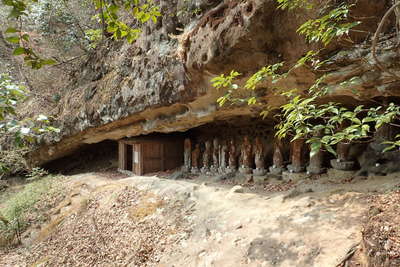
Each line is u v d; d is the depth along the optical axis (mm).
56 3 11305
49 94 13117
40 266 5855
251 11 4141
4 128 2309
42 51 12508
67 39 12211
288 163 7398
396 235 2527
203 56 5141
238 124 8883
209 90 5840
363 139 6020
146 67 7355
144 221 5812
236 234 4414
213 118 7273
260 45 4355
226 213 5117
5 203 10172
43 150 12227
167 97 6777
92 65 10898
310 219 4074
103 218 6578
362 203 3975
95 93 9898
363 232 2930
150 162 10422
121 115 8578
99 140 11586
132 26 8250
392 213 2941
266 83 4941
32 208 9086
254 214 4777
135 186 7406
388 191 3980
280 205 4871
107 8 2328
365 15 3281
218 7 4949
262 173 7355
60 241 6609
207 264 4098
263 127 8328
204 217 5242
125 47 8820
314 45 3816
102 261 5219
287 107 2109
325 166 6586
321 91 2600
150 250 4953
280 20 3982
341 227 3619
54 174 13406
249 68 4793
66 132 11078
